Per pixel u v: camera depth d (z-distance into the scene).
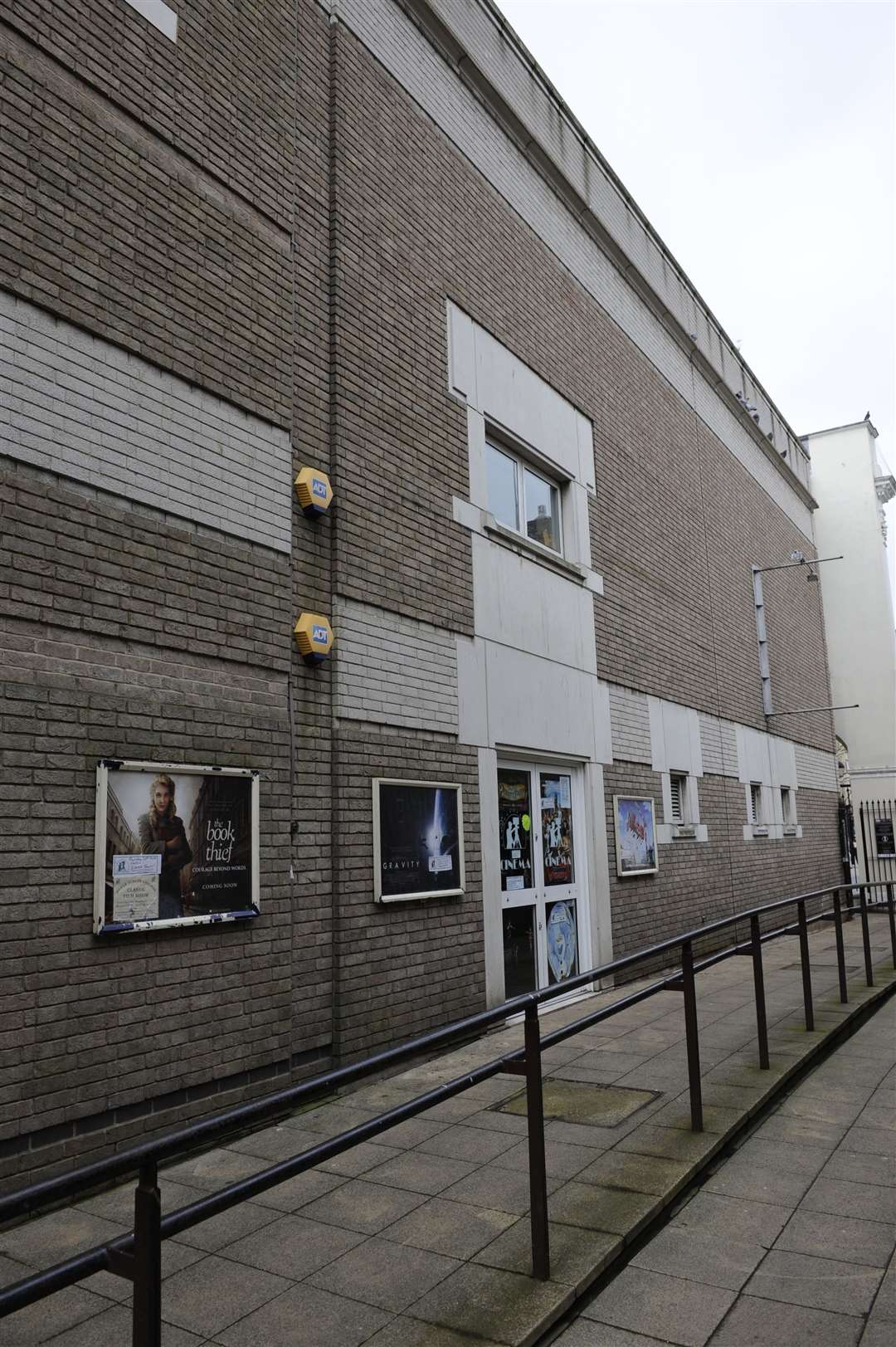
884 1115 5.46
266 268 6.23
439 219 8.25
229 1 6.22
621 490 11.29
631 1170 4.45
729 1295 3.49
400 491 7.25
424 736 7.18
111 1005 4.62
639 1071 6.18
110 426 5.00
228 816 5.39
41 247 4.74
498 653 8.27
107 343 5.05
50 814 4.46
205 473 5.55
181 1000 4.98
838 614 23.08
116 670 4.88
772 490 17.83
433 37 8.51
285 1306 3.33
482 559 8.22
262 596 5.86
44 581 4.57
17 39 4.77
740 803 14.04
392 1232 3.91
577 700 9.54
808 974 7.20
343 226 6.99
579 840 9.48
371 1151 4.90
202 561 5.46
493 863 7.77
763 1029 6.09
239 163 6.12
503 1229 3.88
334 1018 6.04
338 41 7.23
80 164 5.02
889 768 22.09
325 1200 4.27
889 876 21.11
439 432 7.84
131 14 5.45
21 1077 4.21
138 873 4.81
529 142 9.91
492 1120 5.34
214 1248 3.81
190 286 5.61
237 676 5.61
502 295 9.12
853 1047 7.12
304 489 6.21
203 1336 3.15
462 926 7.30
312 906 5.98
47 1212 4.22
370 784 6.54
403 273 7.65
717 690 13.70
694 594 13.26
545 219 10.21
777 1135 5.17
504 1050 6.89
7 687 4.36
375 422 7.07
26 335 4.62
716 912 12.48
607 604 10.53
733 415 16.05
